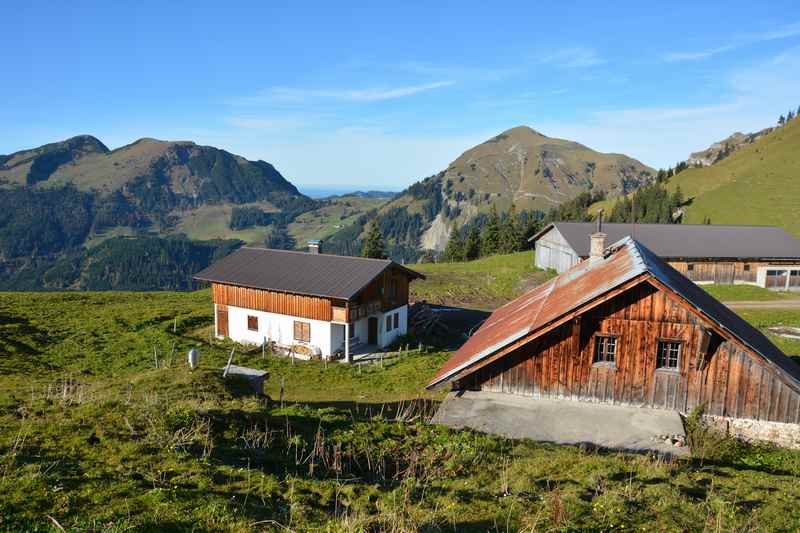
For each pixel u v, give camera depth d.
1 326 39.38
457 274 74.50
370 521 8.91
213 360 35.31
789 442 16.67
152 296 58.62
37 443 10.82
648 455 13.50
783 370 16.38
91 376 31.12
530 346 18.83
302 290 37.69
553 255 67.19
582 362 18.30
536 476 12.02
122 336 40.16
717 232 62.88
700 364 17.14
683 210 123.88
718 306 22.28
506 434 15.80
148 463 10.32
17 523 7.50
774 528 9.36
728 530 9.08
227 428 13.13
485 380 19.36
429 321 46.91
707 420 17.28
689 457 14.58
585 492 10.80
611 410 17.70
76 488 8.85
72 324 42.44
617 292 17.33
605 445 15.20
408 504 9.96
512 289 64.12
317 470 11.59
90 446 10.89
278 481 10.34
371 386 30.38
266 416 14.56
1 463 9.48
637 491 10.75
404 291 44.28
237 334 41.75
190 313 48.47
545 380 18.72
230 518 8.34
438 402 25.03
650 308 17.58
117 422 12.16
